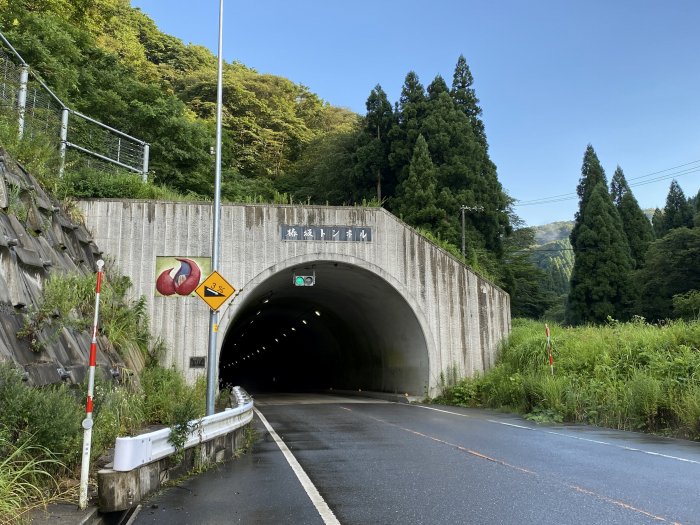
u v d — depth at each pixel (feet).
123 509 18.22
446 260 73.51
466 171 120.37
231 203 65.57
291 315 133.59
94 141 83.97
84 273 49.65
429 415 54.08
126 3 188.85
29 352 27.91
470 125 128.47
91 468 22.67
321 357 150.71
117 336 46.93
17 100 53.21
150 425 37.45
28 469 18.52
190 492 21.84
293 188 160.35
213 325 39.86
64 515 16.89
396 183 135.03
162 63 183.01
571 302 153.17
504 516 17.80
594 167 167.94
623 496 20.22
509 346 72.54
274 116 184.03
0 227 31.94
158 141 104.99
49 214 46.65
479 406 64.49
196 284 62.23
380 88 142.72
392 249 71.00
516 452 30.53
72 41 93.25
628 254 152.56
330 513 18.58
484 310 74.28
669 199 189.06
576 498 20.01
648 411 40.19
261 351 208.23
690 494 20.48
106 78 104.12
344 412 59.31
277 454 31.40
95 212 61.72
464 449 31.86
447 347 71.97
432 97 132.26
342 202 147.64
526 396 54.90
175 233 63.00
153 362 56.70
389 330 86.79
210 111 164.45
